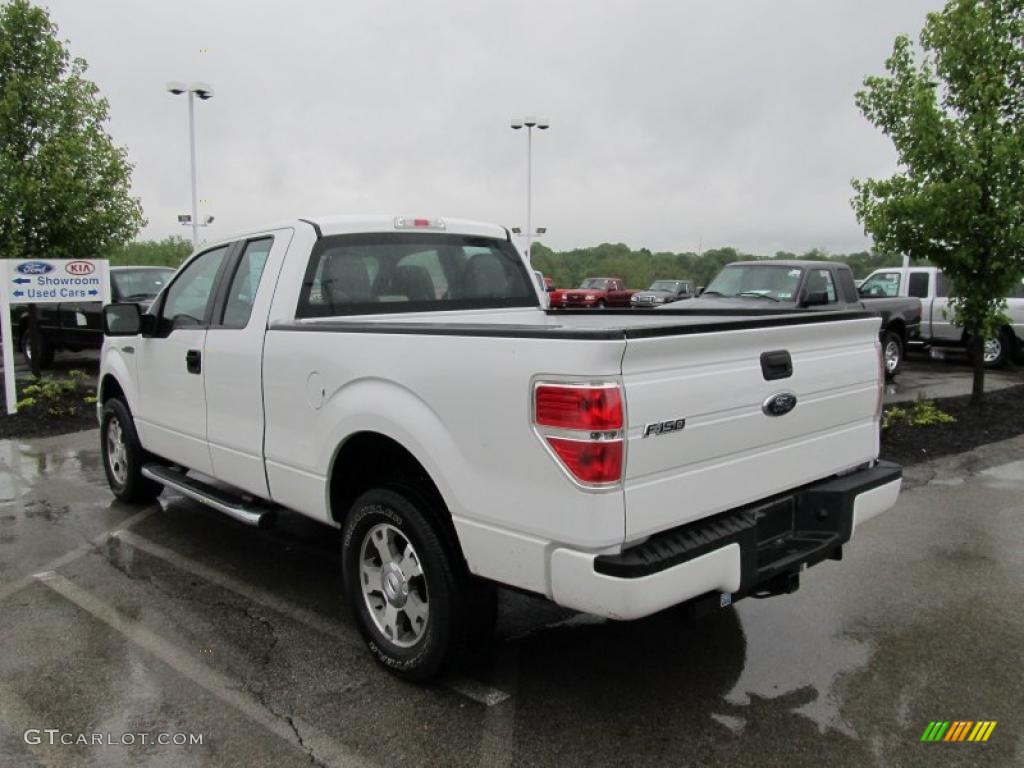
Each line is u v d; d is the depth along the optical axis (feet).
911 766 9.64
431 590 10.75
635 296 99.71
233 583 15.25
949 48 29.17
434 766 9.59
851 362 12.07
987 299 30.68
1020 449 26.20
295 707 10.87
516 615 13.87
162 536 17.95
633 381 8.79
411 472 11.82
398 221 15.26
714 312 16.53
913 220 29.63
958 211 28.68
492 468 9.64
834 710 10.82
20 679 11.60
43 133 32.96
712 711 10.78
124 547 17.24
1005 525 18.67
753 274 38.93
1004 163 27.78
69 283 32.09
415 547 10.93
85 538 17.80
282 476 13.39
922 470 23.66
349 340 11.62
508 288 17.22
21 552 16.89
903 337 45.42
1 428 29.30
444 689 11.33
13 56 31.91
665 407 9.07
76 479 22.88
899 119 30.48
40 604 14.23
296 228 14.07
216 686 11.41
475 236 16.71
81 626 13.35
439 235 16.01
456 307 16.14
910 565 16.15
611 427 8.59
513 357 9.28
